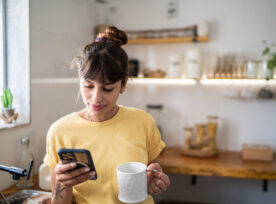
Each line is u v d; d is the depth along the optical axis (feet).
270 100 7.55
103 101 2.64
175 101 8.21
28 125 5.13
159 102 8.30
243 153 7.02
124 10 8.29
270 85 7.48
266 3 7.45
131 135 3.10
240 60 7.66
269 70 6.94
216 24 7.75
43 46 5.49
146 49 8.30
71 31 6.57
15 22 5.09
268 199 7.74
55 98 6.01
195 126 7.62
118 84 2.72
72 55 6.62
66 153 2.34
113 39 2.93
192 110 8.11
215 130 7.34
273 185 7.69
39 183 4.73
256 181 7.80
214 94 7.92
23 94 5.14
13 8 5.08
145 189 2.47
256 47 7.56
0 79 5.15
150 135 3.35
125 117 3.20
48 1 5.61
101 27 7.68
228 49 7.72
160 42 7.90
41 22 5.40
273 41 7.45
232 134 7.88
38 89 5.38
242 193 7.91
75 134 2.99
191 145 7.43
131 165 2.62
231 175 6.18
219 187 8.07
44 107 5.60
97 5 8.06
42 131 5.56
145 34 8.05
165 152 7.65
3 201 4.01
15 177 2.82
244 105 7.74
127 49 8.43
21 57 5.10
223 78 7.19
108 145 2.98
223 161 6.80
